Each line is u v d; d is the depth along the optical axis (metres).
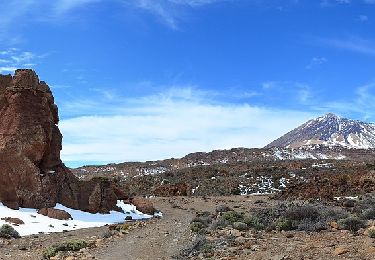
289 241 18.72
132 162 156.75
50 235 28.50
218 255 16.92
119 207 42.47
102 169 147.62
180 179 97.62
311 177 81.50
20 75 40.50
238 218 28.38
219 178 93.25
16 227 30.08
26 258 20.08
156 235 26.41
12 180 36.16
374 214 24.52
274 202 55.47
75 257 19.17
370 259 13.75
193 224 28.55
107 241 24.19
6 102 39.28
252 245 18.30
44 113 39.97
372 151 173.25
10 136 37.41
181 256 17.88
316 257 14.74
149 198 72.12
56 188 38.34
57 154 40.91
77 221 35.22
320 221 23.44
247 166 108.38
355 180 62.16
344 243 16.97
